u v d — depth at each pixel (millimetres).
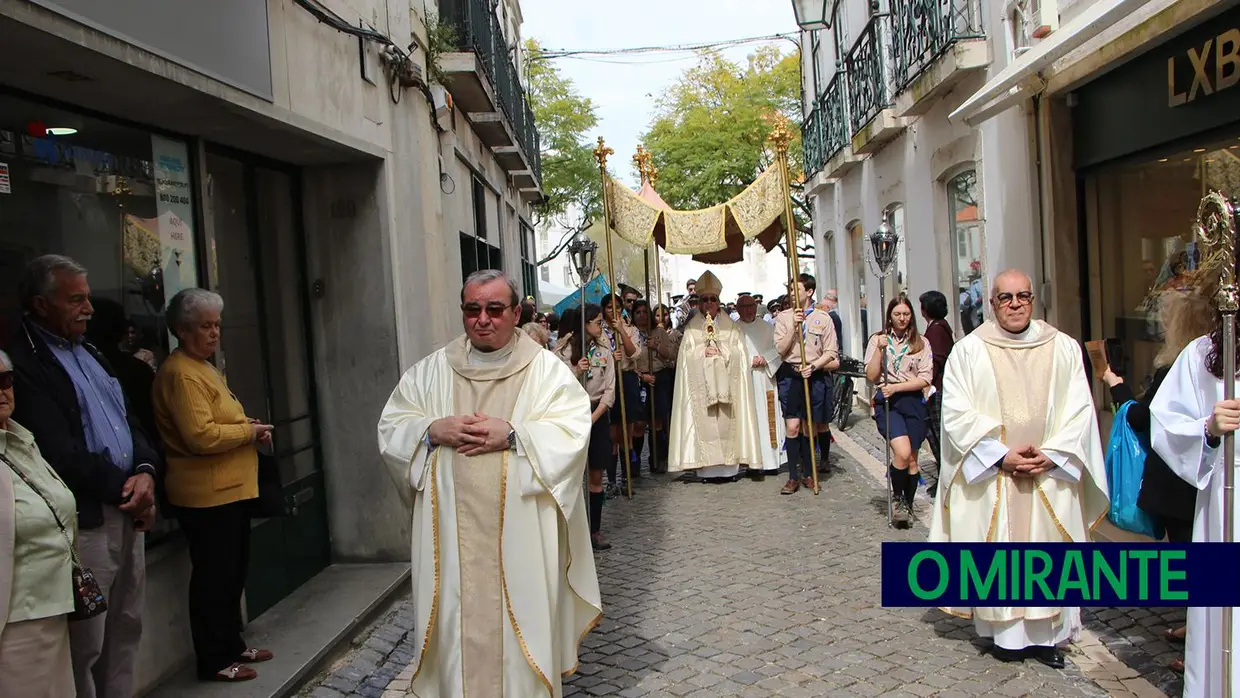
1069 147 7219
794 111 22344
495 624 3658
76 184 4164
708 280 9484
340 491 6371
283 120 4797
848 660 4609
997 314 4586
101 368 3672
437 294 7121
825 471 9445
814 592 5691
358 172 6223
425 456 3760
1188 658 3658
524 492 3689
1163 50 5809
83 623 3314
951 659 4570
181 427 4203
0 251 3715
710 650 4836
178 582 4598
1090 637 4785
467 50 8492
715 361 9375
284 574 5680
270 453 4699
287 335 6055
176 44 3824
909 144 11195
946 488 4699
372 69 6121
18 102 3857
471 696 3637
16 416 3293
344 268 6266
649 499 8922
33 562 2898
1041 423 4414
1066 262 7262
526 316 8008
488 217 13109
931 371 7066
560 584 3922
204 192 5105
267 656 4633
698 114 22719
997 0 8023
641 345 10391
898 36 10664
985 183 8586
